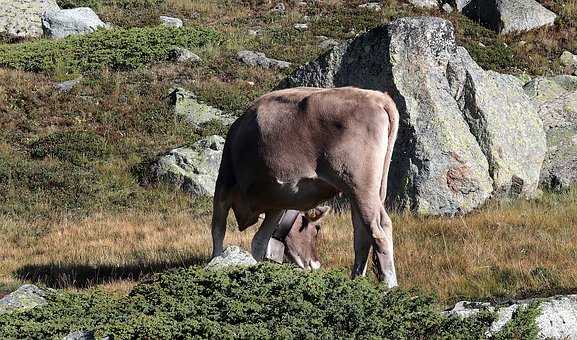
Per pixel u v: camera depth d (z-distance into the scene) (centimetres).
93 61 8575
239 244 4338
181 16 10419
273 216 3394
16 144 6869
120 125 7194
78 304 2452
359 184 2950
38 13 9931
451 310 2481
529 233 4262
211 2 10812
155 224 5250
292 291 2269
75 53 8719
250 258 2892
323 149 3005
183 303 2283
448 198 5162
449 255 3828
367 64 5544
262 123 3119
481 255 3831
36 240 4975
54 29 9781
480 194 5231
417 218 4944
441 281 3441
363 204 2950
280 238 3647
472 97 5447
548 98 6378
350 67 5622
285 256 3669
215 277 2402
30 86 7862
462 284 3394
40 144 6756
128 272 3962
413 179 5181
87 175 6275
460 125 5378
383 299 2267
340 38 9512
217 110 7531
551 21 9831
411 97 5356
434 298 2309
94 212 5744
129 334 2105
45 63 8375
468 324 2206
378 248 2931
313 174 3036
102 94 7788
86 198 5950
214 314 2214
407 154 5247
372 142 2952
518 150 5506
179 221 5328
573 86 6712
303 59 8838
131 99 7669
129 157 6625
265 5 10662
